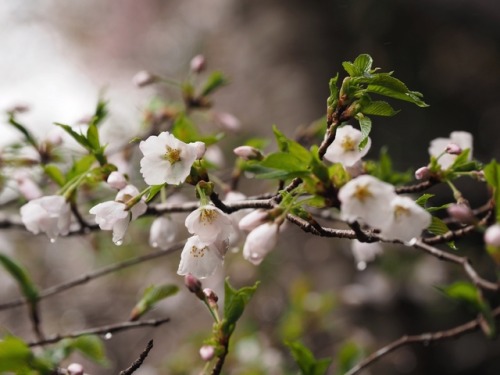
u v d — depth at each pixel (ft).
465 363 4.88
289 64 5.22
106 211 1.90
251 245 1.80
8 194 2.59
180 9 8.83
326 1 5.48
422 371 4.62
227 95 5.50
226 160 4.97
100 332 2.21
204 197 1.85
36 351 2.32
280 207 1.82
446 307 4.80
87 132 2.05
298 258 4.72
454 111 6.15
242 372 3.42
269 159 1.79
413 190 2.00
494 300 4.56
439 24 6.16
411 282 4.54
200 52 7.26
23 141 2.41
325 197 1.79
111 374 5.72
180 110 2.57
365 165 2.23
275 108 5.07
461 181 5.23
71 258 6.49
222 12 6.30
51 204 2.06
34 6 10.71
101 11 10.95
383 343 4.42
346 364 2.61
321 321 3.80
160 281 5.30
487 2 6.22
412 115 5.71
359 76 1.83
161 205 2.23
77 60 11.41
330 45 5.31
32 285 2.29
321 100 5.01
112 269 2.42
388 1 5.63
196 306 5.44
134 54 10.93
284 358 3.96
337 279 4.53
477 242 4.75
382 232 1.74
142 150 1.87
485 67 6.42
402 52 5.93
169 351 5.36
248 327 4.07
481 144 6.23
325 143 1.84
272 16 5.52
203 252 1.88
